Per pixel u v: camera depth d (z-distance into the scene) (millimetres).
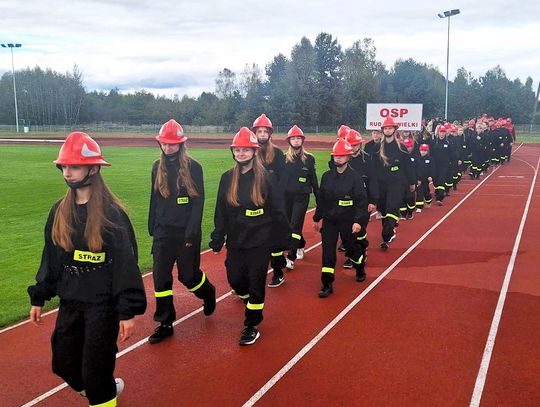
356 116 75688
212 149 44375
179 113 102188
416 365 5121
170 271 5738
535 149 42500
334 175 7188
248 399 4559
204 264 9109
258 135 7754
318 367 5117
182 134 5609
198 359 5340
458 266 8594
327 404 4449
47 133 72562
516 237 10703
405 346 5555
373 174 8828
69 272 3816
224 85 102000
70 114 100750
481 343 5602
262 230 5641
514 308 6633
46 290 3963
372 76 78688
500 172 24547
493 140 26688
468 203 15445
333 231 7242
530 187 18969
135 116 106000
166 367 5176
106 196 3801
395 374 4949
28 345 5840
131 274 3760
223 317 6523
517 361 5180
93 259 3760
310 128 73875
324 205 7270
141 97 108938
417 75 85125
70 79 101875
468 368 5047
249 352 5477
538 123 91625
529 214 13422
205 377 4961
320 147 45188
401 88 85688
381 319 6324
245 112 79125
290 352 5461
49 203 16094
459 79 100750
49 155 36781
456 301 6914
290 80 75750
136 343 5746
